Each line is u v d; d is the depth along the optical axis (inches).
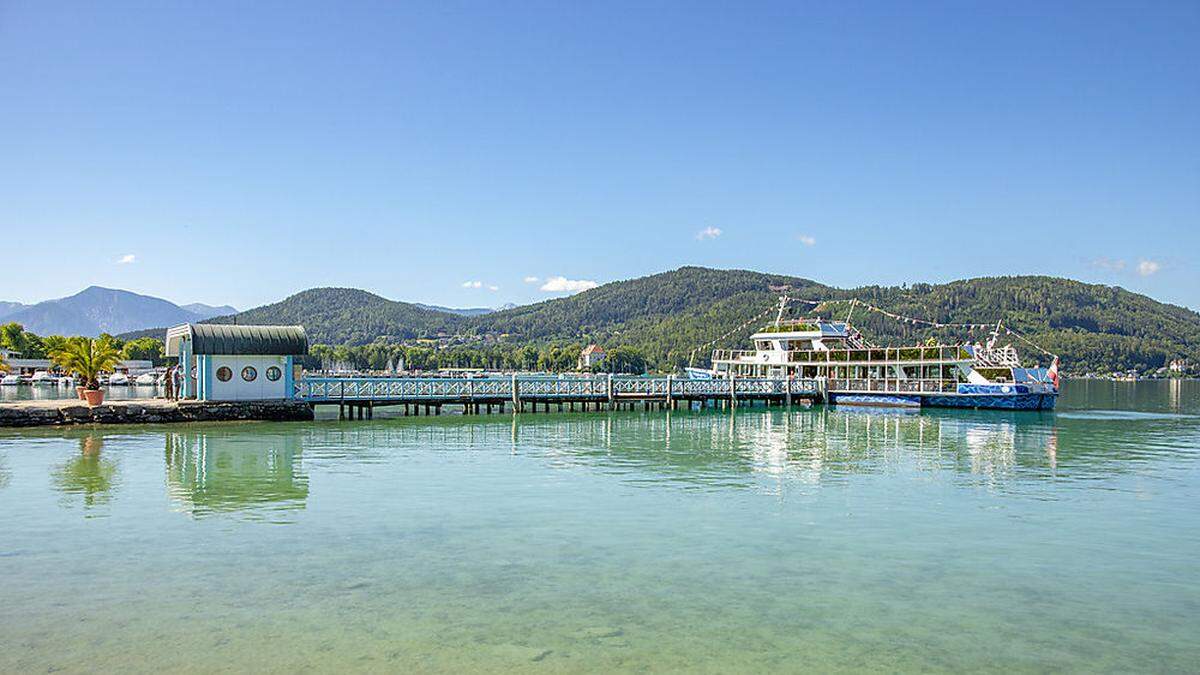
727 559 669.9
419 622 511.8
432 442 1491.1
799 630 507.8
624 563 653.9
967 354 2561.5
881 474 1148.5
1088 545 734.5
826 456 1353.3
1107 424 2057.1
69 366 1764.3
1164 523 830.5
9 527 759.1
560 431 1743.4
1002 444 1569.9
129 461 1187.9
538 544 712.4
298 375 1991.9
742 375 3152.1
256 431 1642.5
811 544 724.7
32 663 443.2
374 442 1478.8
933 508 898.1
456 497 932.6
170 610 529.3
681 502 916.0
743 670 445.4
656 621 519.8
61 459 1200.8
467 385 2234.3
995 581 618.8
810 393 2753.4
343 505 879.7
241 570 621.6
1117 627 522.6
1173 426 2003.0
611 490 989.8
